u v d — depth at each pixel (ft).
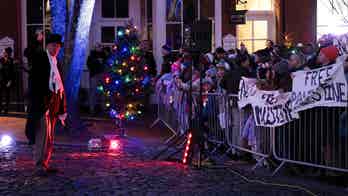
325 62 30.17
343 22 60.44
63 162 33.71
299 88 29.45
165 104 44.65
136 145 40.70
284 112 30.45
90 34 62.75
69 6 45.68
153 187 27.30
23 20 61.98
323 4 60.80
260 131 32.55
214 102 37.11
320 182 28.71
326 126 28.84
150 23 62.34
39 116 29.53
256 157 33.14
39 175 29.78
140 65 45.03
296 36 60.75
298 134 30.25
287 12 60.85
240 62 39.11
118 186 27.45
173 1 61.05
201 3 61.46
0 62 56.95
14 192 26.16
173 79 42.24
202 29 33.27
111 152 37.96
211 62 41.60
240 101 33.50
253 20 62.59
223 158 35.42
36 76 29.19
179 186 27.53
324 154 29.07
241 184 28.04
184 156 33.60
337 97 27.71
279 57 37.86
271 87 32.04
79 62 45.27
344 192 26.45
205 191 26.50
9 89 57.21
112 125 49.98
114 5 63.82
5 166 32.35
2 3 61.52
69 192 26.20
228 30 61.41
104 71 49.67
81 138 43.70
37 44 30.37
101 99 57.52
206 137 36.17
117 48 45.11
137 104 45.57
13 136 43.73
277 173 30.78
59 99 30.14
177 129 41.47
